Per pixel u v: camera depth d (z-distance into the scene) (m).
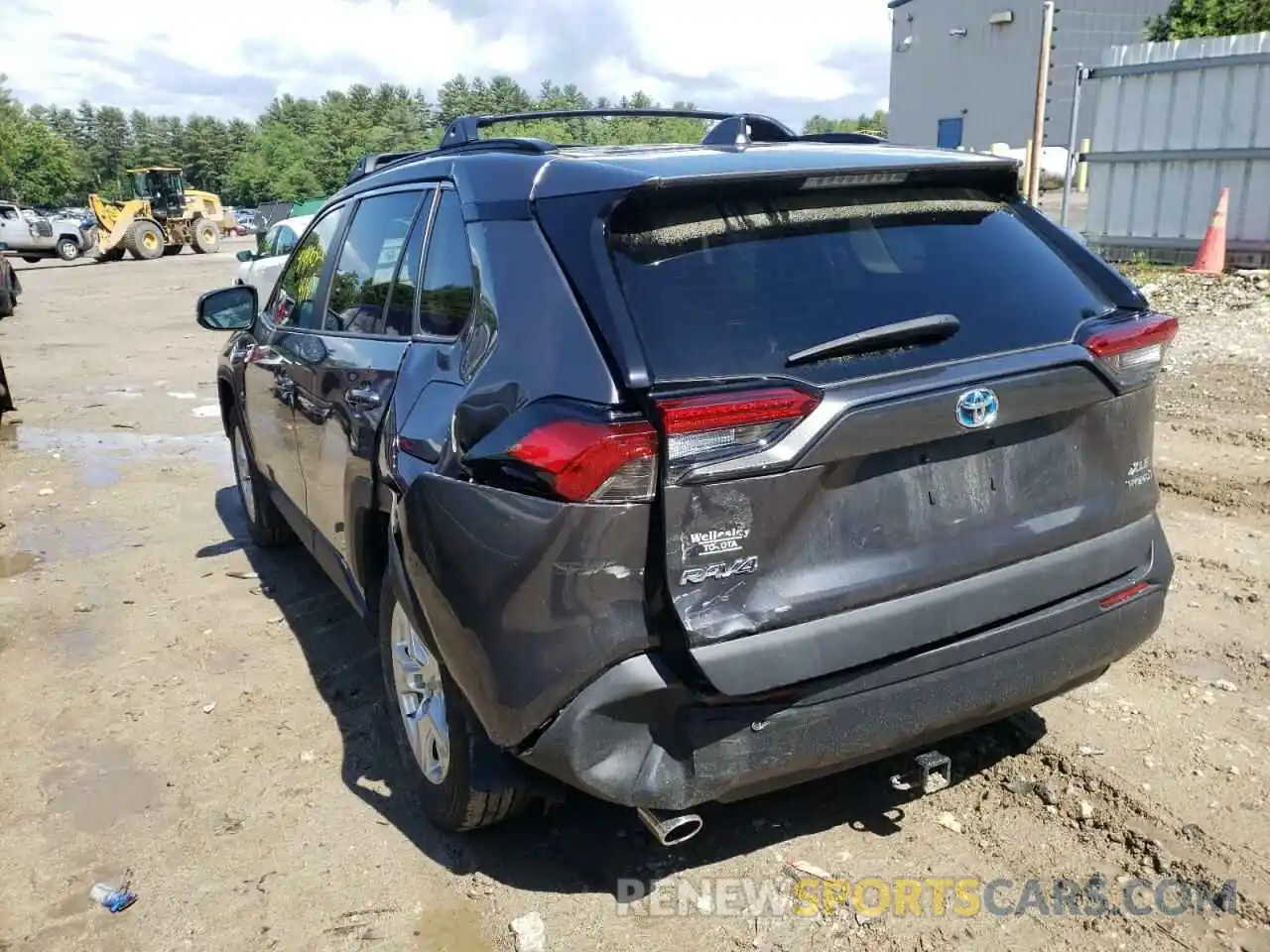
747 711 2.36
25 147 100.00
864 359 2.44
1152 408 2.91
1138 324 2.76
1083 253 2.99
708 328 2.38
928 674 2.51
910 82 36.53
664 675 2.32
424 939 2.73
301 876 2.99
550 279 2.52
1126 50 11.92
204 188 140.12
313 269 4.43
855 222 2.71
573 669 2.33
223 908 2.87
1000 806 3.14
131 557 5.70
